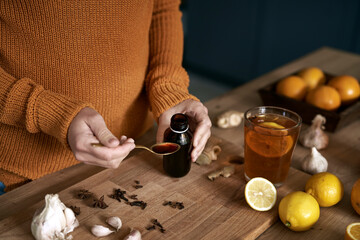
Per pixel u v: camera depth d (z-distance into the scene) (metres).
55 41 0.63
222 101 0.95
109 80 0.69
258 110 0.66
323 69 1.09
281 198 0.62
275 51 2.39
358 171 0.71
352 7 2.01
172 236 0.55
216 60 2.68
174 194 0.63
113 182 0.65
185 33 2.79
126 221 0.57
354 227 0.53
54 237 0.53
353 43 2.09
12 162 0.72
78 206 0.59
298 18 2.22
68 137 0.58
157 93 0.72
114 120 0.74
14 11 0.60
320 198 0.60
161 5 0.82
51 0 0.60
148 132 0.84
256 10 2.34
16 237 0.54
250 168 0.64
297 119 0.63
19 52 0.63
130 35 0.69
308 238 0.56
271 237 0.57
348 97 0.85
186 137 0.63
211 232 0.56
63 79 0.66
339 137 0.81
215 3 2.50
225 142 0.77
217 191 0.64
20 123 0.63
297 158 0.75
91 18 0.63
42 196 0.64
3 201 0.62
